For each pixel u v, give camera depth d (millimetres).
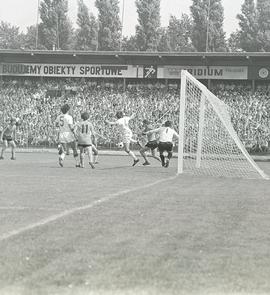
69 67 53719
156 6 82812
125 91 53219
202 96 24000
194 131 27000
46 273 6070
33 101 52594
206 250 7406
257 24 85500
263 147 46531
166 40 89750
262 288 5766
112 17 85250
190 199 13047
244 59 51219
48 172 21438
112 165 28031
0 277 5910
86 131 24297
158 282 5859
